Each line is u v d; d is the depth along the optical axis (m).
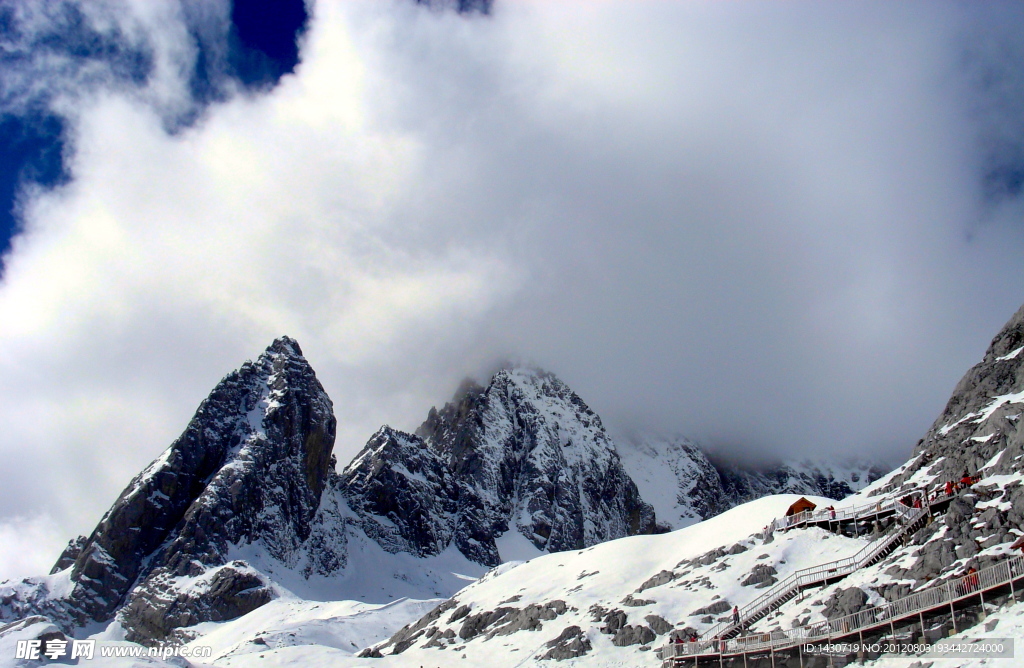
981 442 127.81
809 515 140.38
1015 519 97.00
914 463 144.75
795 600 113.94
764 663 98.56
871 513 130.12
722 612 123.75
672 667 110.44
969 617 83.00
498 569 198.62
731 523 161.50
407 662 147.62
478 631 155.75
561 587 160.38
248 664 159.75
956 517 104.81
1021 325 152.25
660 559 159.38
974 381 148.62
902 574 102.00
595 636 130.12
